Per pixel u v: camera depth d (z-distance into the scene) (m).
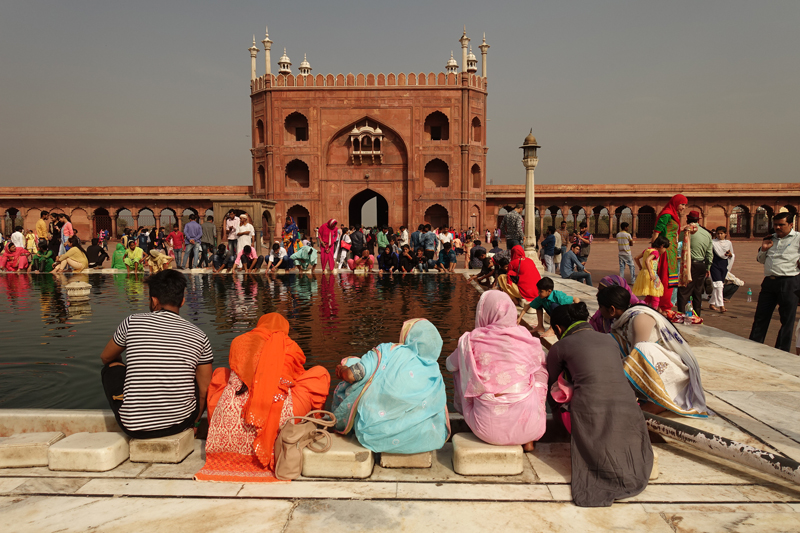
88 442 2.30
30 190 28.23
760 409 2.88
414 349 2.42
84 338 4.91
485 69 25.47
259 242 14.66
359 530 1.81
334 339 4.89
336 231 12.16
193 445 2.47
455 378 2.64
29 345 4.62
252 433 2.20
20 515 1.90
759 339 4.86
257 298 7.80
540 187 28.33
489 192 28.41
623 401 2.18
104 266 15.22
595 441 2.12
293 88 24.08
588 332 2.40
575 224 29.95
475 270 12.66
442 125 25.00
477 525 1.84
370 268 12.27
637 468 2.07
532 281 6.24
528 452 2.44
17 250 12.30
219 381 2.42
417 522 1.86
